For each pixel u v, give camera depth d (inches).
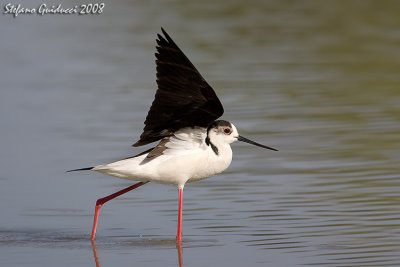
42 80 832.3
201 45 957.8
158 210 496.7
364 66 860.6
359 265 391.2
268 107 720.3
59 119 698.2
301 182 532.7
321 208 481.1
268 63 878.4
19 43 992.9
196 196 517.0
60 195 526.6
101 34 1031.6
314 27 1033.5
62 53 944.3
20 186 543.8
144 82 820.6
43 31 1051.9
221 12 1124.5
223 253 417.4
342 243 423.8
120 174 437.4
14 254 421.7
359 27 1030.4
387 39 969.5
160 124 430.9
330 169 557.0
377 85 789.9
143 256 417.4
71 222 477.7
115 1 1216.8
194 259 410.3
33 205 507.5
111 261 409.7
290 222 460.8
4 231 460.8
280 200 499.2
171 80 410.9
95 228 448.8
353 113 697.0
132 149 613.6
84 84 813.9
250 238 438.9
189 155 441.1
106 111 719.1
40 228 467.5
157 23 1073.5
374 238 429.4
